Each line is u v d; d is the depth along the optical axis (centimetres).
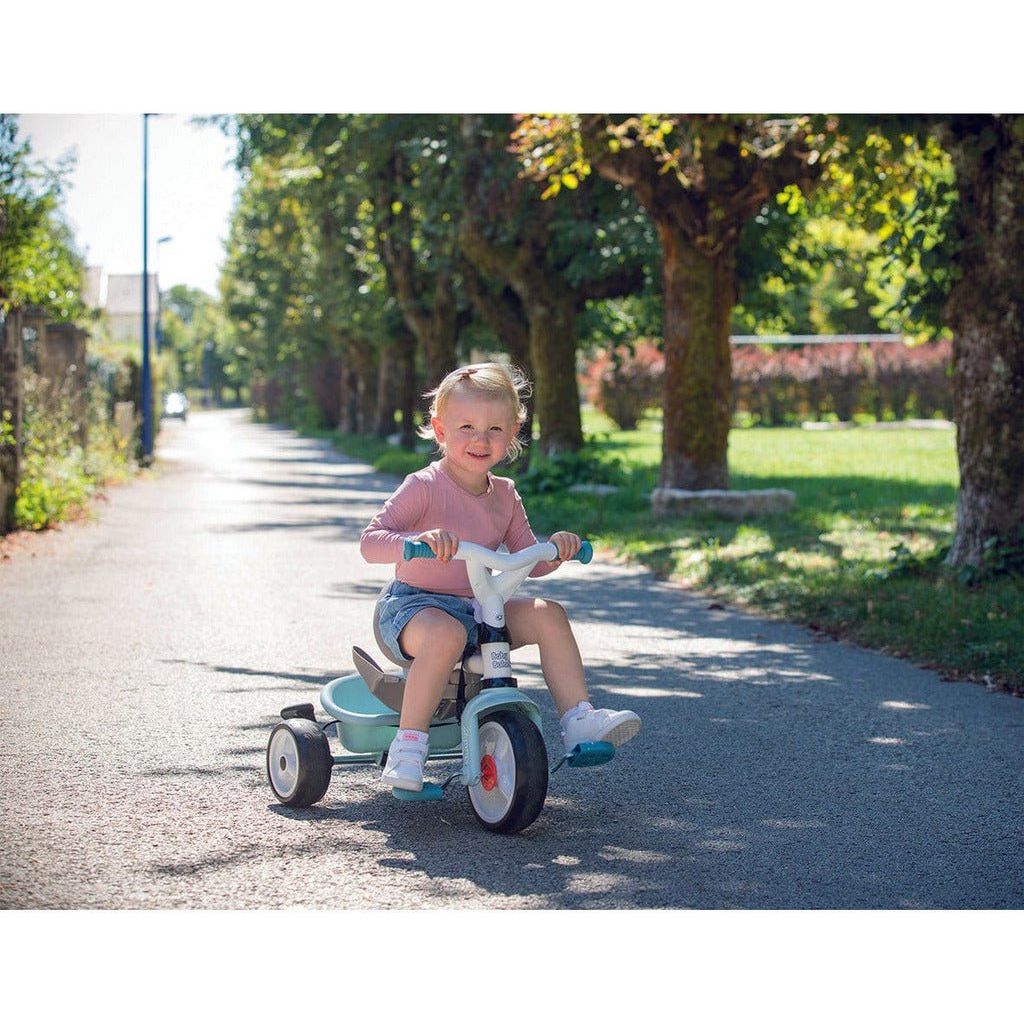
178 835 499
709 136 1517
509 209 2372
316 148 2817
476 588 507
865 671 856
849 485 2252
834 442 3722
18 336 1636
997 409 1116
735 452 3269
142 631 977
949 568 1139
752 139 1702
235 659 872
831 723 708
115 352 3303
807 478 2427
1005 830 523
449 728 534
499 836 505
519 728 497
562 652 522
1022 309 1108
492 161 2392
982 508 1124
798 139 1642
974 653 867
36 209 1692
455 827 516
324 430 6831
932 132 1122
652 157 1728
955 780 597
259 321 7175
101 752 622
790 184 1716
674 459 1814
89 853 477
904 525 1622
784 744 662
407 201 3077
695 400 1800
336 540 1672
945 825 528
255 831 506
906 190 1330
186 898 436
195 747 635
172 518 1941
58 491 1791
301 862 471
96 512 1961
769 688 801
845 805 555
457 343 3803
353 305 4128
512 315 2922
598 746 495
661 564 1389
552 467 2295
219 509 2116
